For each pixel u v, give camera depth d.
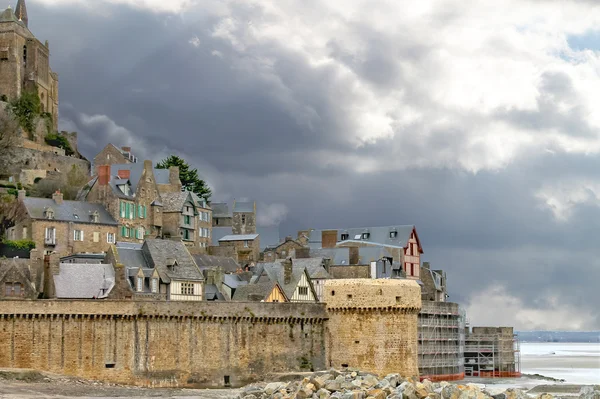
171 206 176.25
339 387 95.94
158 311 119.88
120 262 133.12
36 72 192.50
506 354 177.50
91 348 115.88
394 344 127.31
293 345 129.12
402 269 169.62
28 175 174.38
